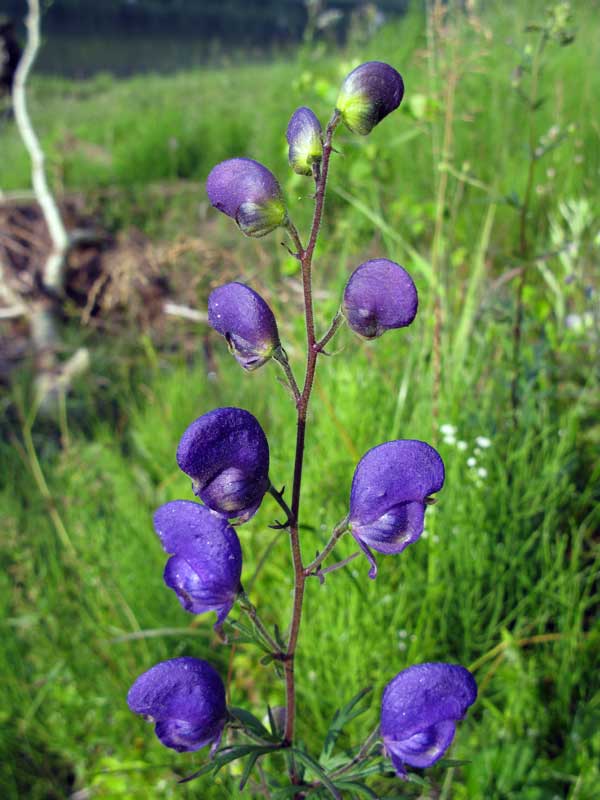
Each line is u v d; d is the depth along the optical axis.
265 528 0.33
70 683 0.31
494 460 0.33
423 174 0.62
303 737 0.26
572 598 0.28
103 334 0.62
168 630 0.30
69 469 0.41
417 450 0.15
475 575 0.29
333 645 0.27
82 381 0.55
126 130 1.10
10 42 0.94
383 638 0.27
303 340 0.44
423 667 0.15
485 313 0.41
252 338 0.15
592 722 0.25
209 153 0.95
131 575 0.33
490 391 0.37
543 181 0.54
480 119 0.60
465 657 0.27
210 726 0.16
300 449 0.15
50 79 1.71
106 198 0.83
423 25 0.86
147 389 0.51
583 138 0.55
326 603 0.28
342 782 0.16
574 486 0.32
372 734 0.17
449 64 0.41
